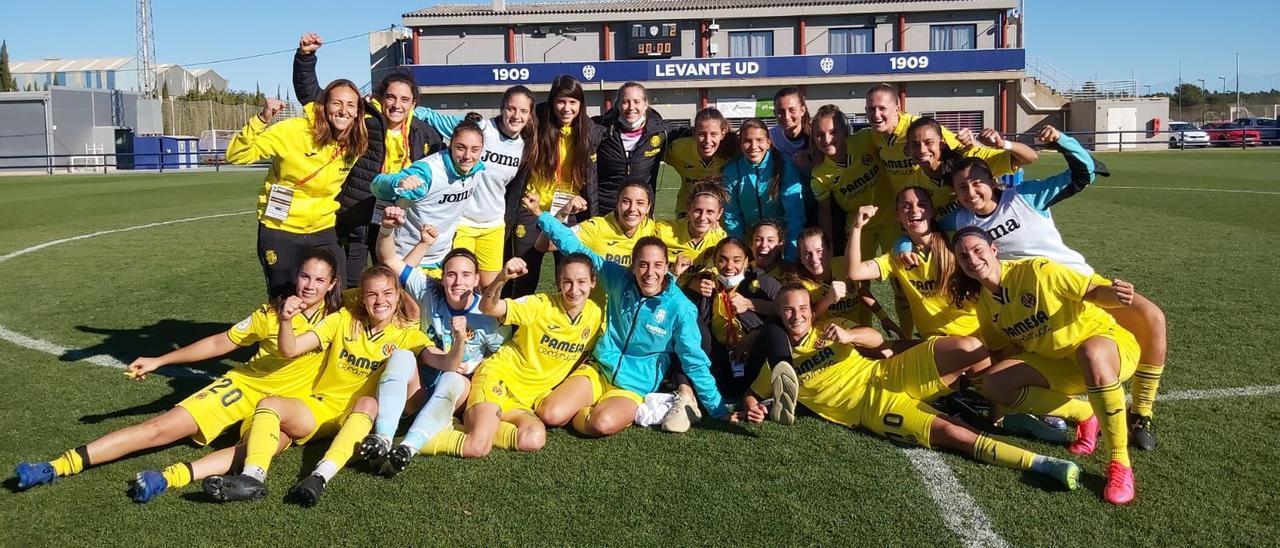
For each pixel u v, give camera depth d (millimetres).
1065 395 4309
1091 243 10438
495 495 3752
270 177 5258
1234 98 79375
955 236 4395
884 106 5441
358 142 5188
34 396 5156
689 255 5461
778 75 39531
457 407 4613
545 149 5793
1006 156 5082
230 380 4324
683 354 4648
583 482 3881
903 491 3775
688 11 40062
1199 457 4082
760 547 3318
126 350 6281
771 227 5336
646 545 3334
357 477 3928
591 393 4695
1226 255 9391
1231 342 5980
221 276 9234
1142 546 3305
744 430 4531
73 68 84250
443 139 6016
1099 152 33062
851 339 4488
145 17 53969
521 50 41062
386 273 4230
